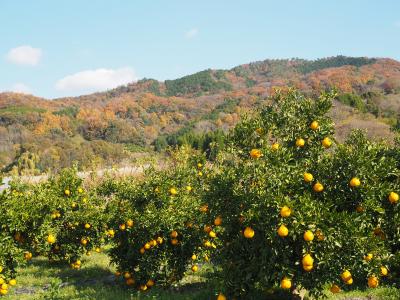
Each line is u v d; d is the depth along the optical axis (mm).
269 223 6195
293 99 7664
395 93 91062
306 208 6094
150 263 9836
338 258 6156
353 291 8531
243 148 7547
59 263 14148
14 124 94688
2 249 9664
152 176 10625
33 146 73125
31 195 12664
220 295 7020
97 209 13789
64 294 9875
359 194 6617
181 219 9727
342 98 66750
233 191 6719
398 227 7352
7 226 10281
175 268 9977
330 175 6727
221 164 7855
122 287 10555
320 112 7426
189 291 9672
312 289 6508
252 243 6672
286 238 6266
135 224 9883
